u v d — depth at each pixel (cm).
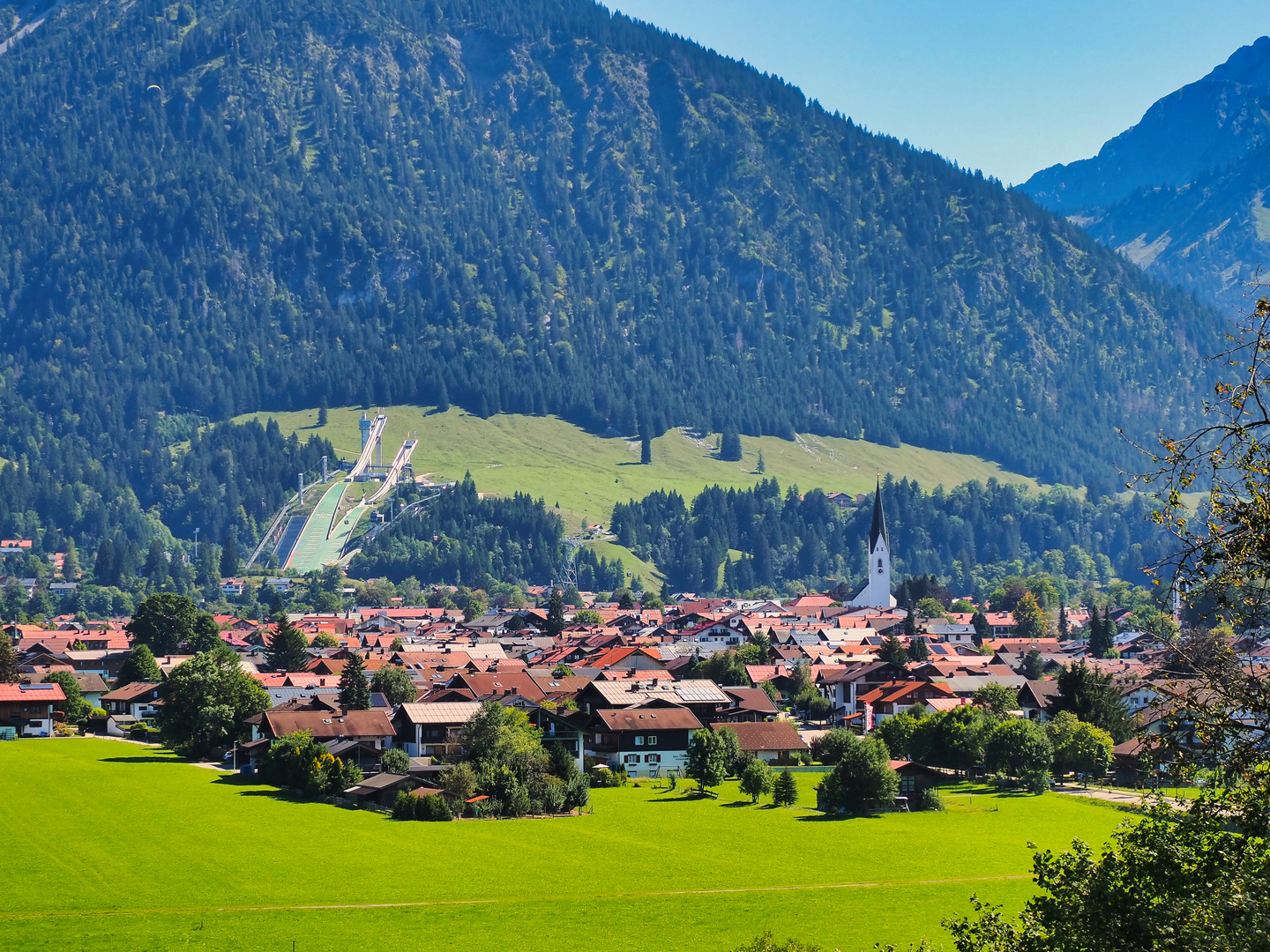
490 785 15775
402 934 10506
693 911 11181
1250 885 4431
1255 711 4078
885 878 12281
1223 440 3966
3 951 10075
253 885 12075
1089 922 4809
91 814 15312
